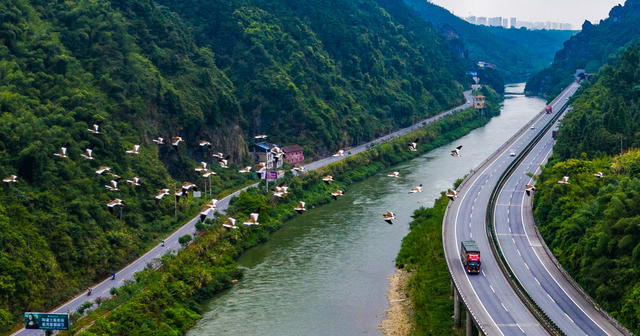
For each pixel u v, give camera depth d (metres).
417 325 98.25
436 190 182.25
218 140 194.75
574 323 83.31
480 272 102.31
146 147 165.75
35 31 166.25
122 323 96.19
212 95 198.12
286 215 161.88
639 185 104.62
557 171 138.25
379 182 199.38
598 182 125.12
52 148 132.12
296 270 124.94
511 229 126.12
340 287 115.56
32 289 103.50
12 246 106.00
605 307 89.62
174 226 142.88
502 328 81.00
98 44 179.00
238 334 98.56
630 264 90.94
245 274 124.44
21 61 154.50
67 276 112.75
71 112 145.75
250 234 144.12
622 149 146.38
